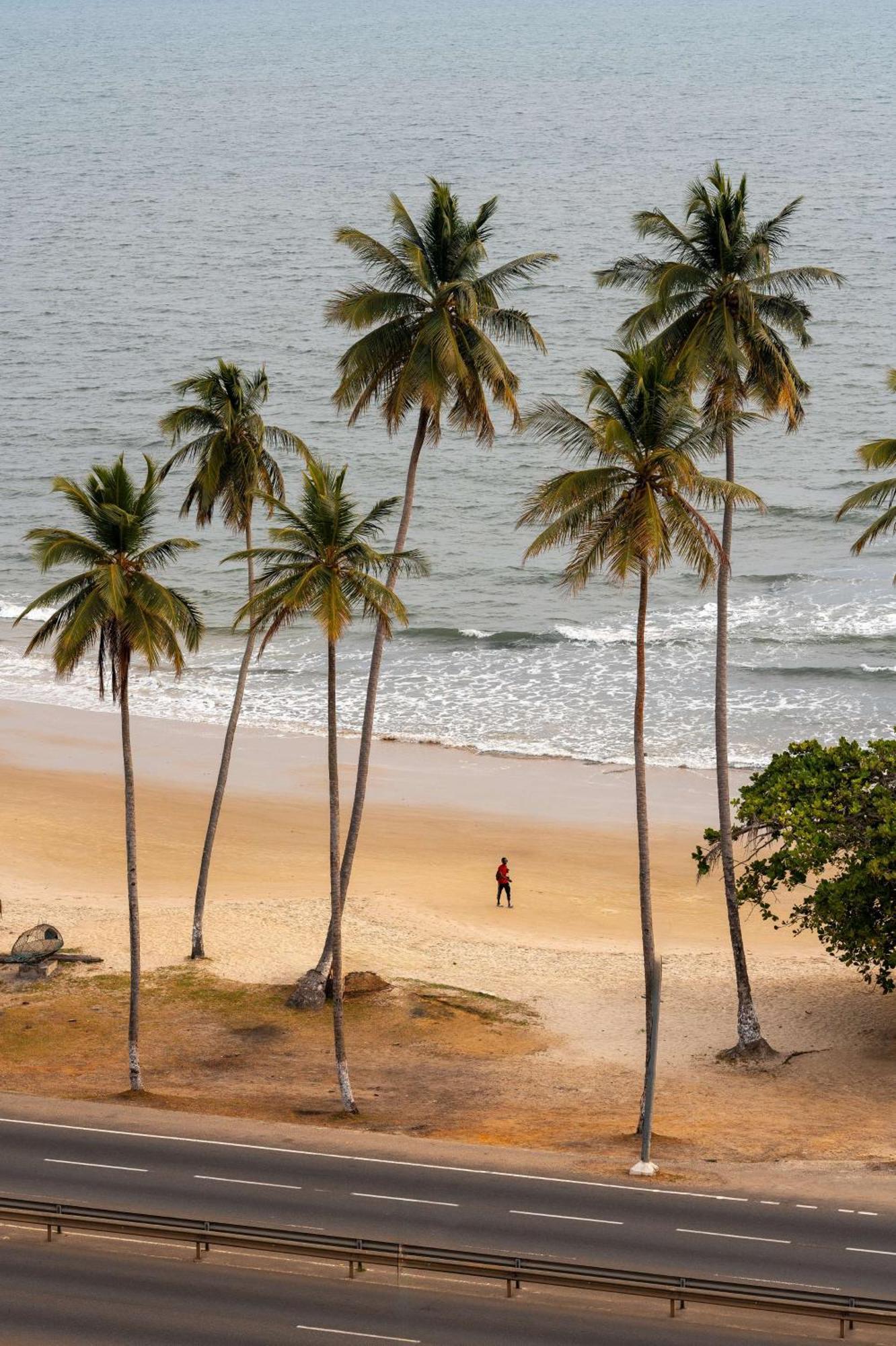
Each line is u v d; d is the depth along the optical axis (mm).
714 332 64062
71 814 105750
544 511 60844
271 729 122438
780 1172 54000
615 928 87812
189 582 160000
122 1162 53562
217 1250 46312
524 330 68062
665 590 151750
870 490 66500
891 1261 45625
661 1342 40750
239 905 89312
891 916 68875
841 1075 67875
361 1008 74875
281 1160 54156
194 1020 73000
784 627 138875
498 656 136625
